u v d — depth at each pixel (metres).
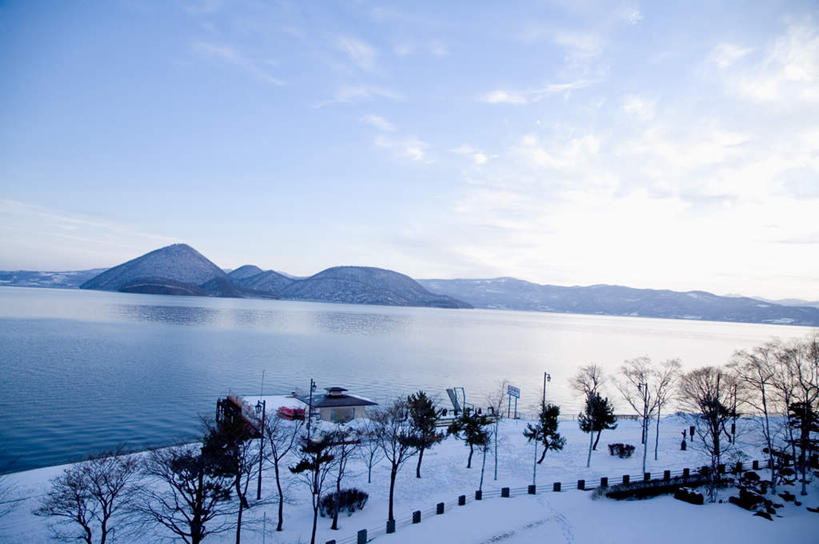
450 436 67.06
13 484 45.62
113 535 35.69
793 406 50.69
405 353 180.00
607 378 132.00
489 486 47.97
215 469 35.38
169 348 152.50
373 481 48.97
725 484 48.06
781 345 82.56
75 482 35.47
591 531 36.81
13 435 63.72
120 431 67.19
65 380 98.00
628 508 41.84
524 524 37.97
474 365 157.62
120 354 134.50
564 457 58.31
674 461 56.72
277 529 37.72
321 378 117.94
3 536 35.38
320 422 64.75
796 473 50.00
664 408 97.25
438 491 46.62
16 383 93.38
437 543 34.34
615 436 69.56
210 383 103.44
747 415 78.31
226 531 37.06
